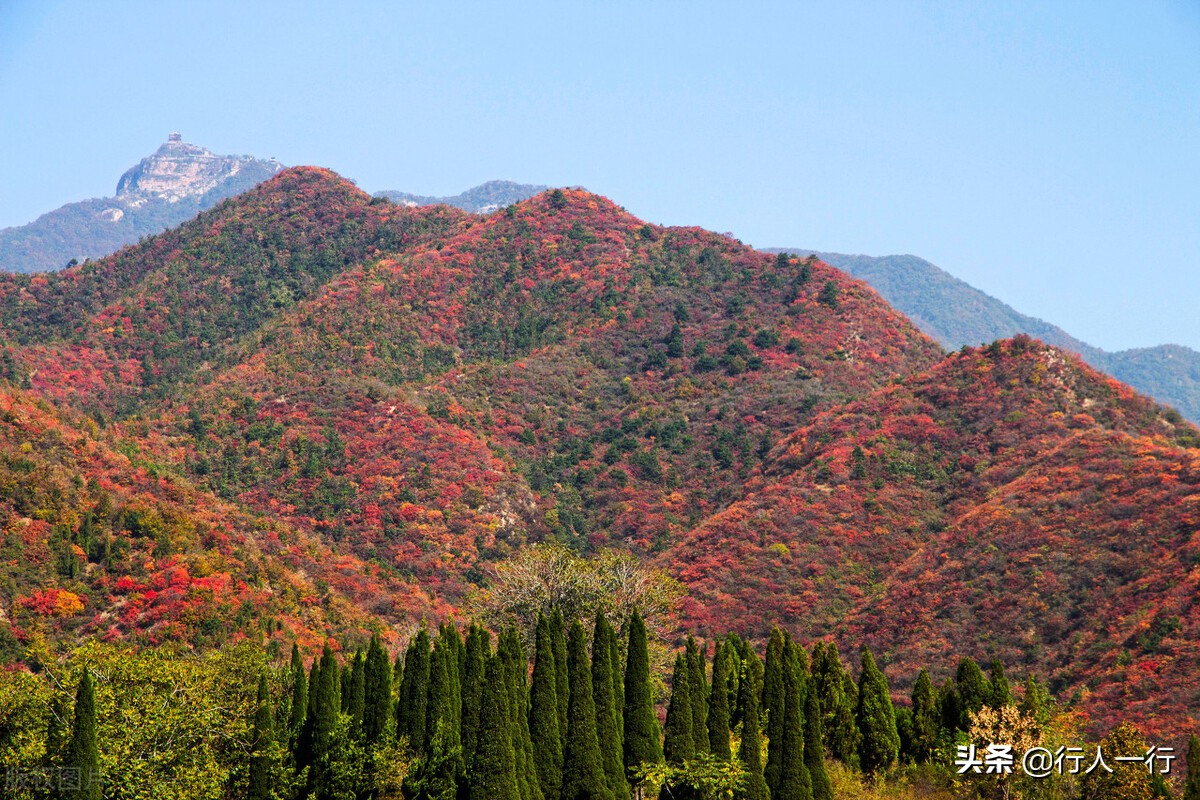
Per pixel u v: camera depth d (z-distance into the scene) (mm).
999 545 79875
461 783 33188
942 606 76562
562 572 56406
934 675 70562
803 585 85375
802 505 94688
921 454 98688
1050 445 92812
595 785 33062
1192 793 32812
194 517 77188
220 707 38375
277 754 37250
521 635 55281
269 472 105000
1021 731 38469
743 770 34188
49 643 59281
